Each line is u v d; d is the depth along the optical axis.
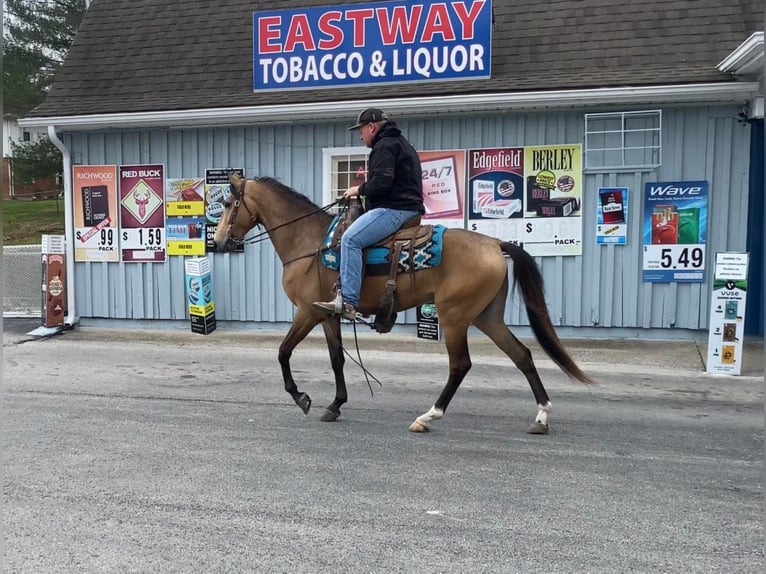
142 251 10.07
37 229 20.75
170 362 7.80
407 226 5.09
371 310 5.14
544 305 5.04
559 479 4.11
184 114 9.20
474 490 3.93
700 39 8.56
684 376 7.00
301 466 4.33
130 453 4.57
